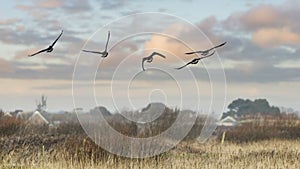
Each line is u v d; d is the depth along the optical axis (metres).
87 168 13.38
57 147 15.26
